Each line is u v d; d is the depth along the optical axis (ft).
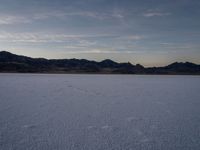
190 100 36.65
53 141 15.23
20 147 13.96
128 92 49.37
